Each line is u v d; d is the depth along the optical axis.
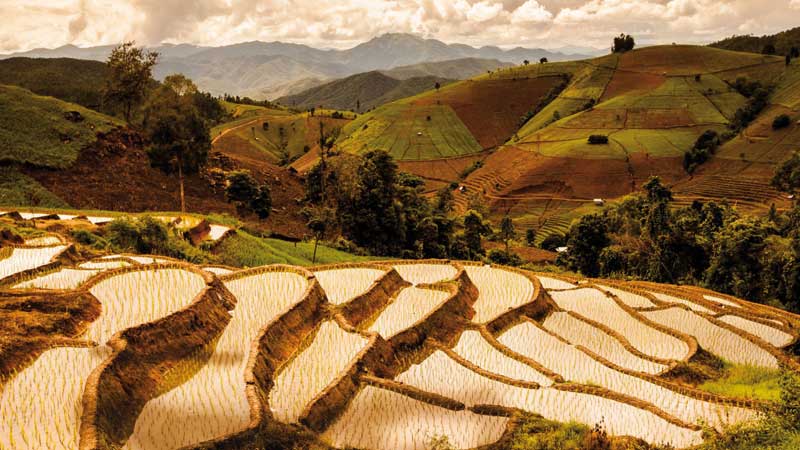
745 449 20.16
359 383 25.20
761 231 67.44
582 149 177.88
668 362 32.25
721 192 144.25
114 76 92.44
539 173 171.00
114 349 22.62
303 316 30.41
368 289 36.16
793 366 33.53
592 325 37.94
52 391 19.84
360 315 33.69
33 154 74.44
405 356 29.75
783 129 167.38
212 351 26.23
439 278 42.19
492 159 198.50
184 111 69.19
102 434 17.55
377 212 82.81
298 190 101.31
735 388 29.47
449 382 27.03
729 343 38.06
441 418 23.08
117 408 19.77
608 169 167.25
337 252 72.00
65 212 56.94
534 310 38.69
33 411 18.58
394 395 24.56
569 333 36.53
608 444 20.70
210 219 64.12
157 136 68.38
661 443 21.64
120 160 82.88
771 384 30.41
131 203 74.88
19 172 71.50
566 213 150.75
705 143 168.12
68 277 31.52
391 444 21.06
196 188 85.38
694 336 38.88
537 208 158.12
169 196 80.25
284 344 27.53
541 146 191.62
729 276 69.38
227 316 29.67
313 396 23.39
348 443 21.02
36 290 27.64
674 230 76.19
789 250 63.69
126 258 36.62
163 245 48.38
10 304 25.36
